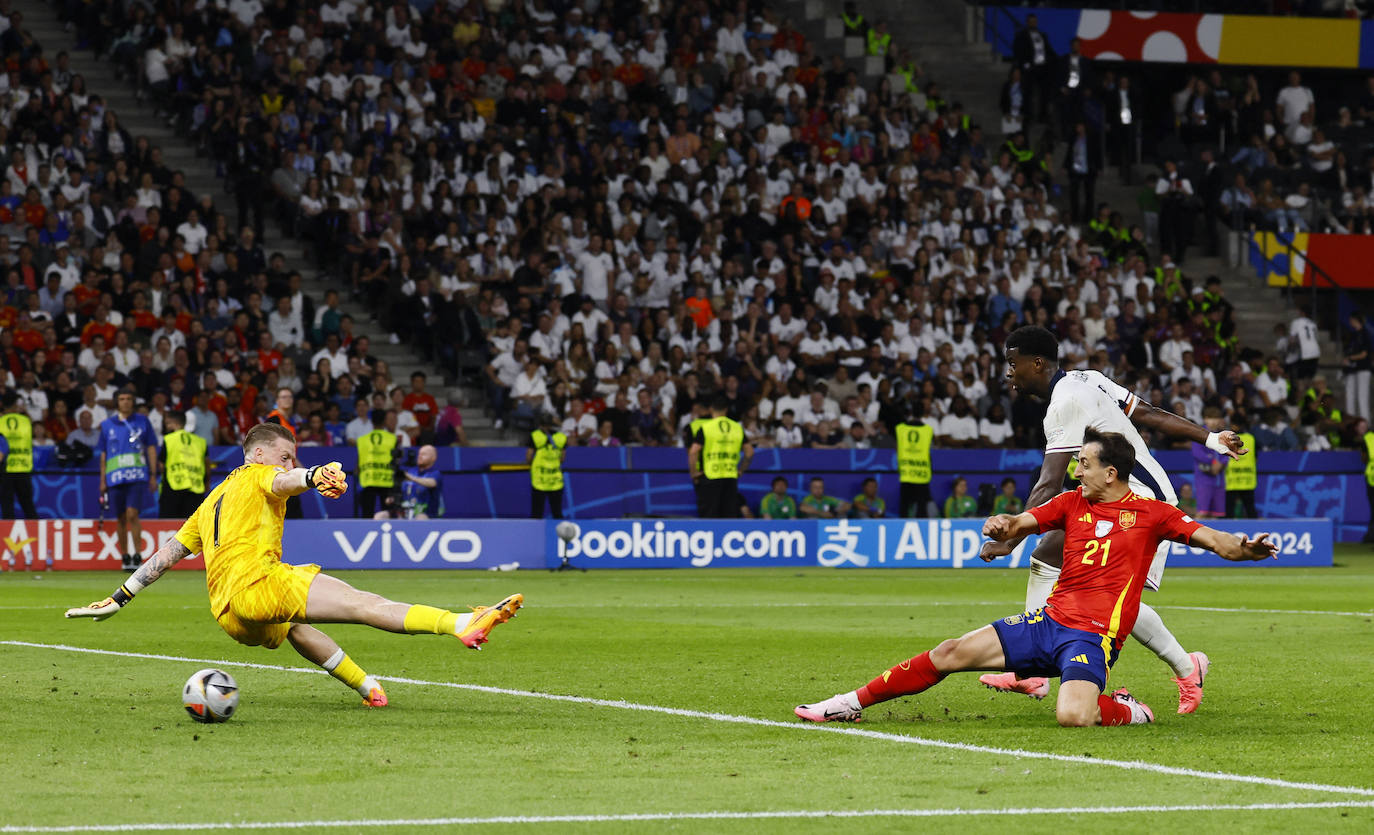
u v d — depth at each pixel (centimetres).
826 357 4641
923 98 5897
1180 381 4794
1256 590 3028
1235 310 5594
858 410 4472
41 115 4441
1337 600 2761
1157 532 1248
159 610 2447
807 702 1414
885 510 4366
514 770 1063
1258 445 4775
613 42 5419
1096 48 6100
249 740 1183
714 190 5056
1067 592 1261
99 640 1952
